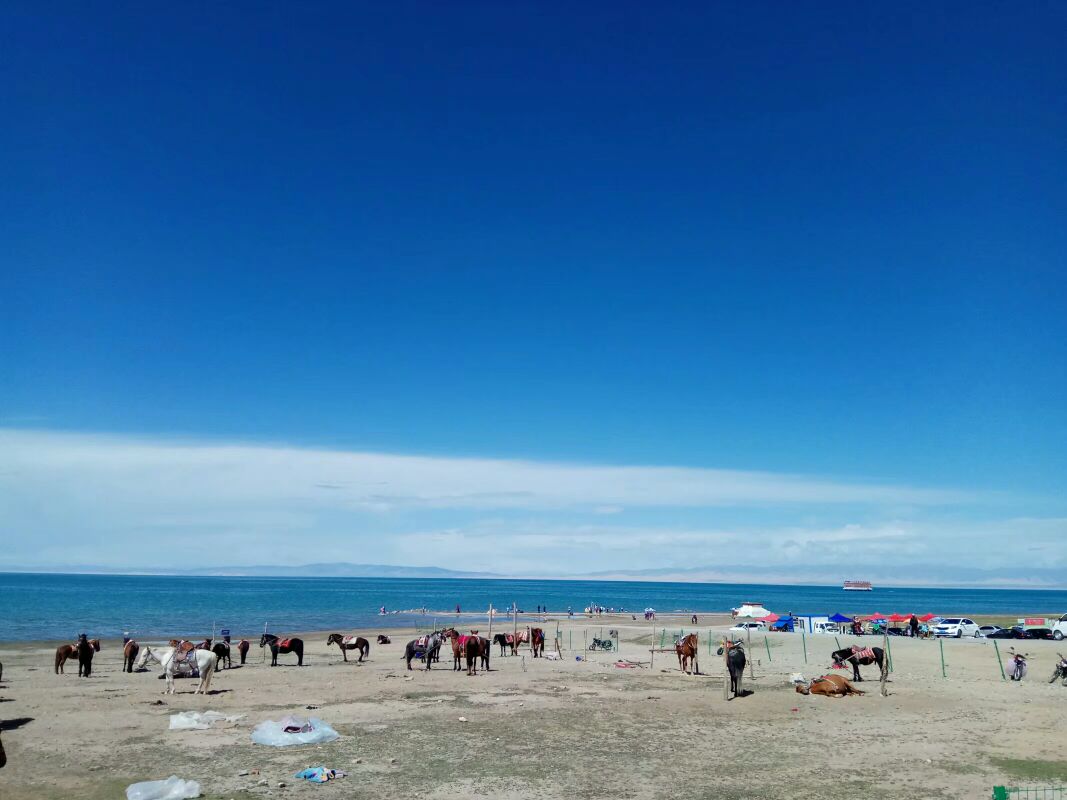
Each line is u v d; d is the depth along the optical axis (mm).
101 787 15289
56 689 29375
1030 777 17016
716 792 15719
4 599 145250
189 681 32156
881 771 17500
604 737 21062
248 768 16969
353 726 22078
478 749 19344
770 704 27000
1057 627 62188
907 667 40625
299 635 69562
